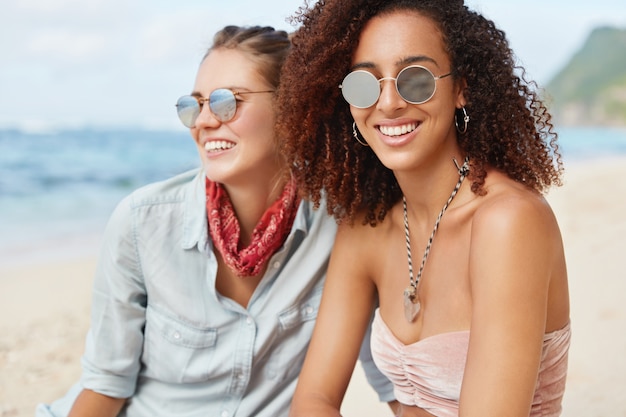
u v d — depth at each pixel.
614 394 3.23
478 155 1.96
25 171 18.92
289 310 2.30
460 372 1.93
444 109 1.90
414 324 2.04
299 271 2.32
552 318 1.90
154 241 2.30
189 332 2.31
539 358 1.76
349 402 3.60
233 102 2.20
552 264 1.81
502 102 1.95
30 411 3.73
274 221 2.27
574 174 14.55
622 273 5.18
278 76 2.26
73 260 8.10
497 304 1.75
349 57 2.01
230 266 2.24
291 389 2.39
